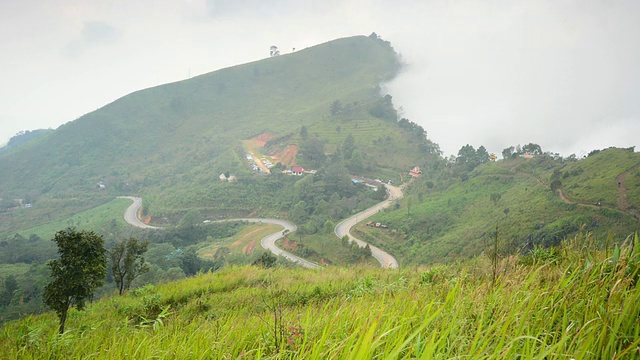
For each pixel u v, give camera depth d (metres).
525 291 2.42
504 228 76.31
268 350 2.66
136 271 23.14
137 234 111.94
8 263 92.44
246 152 184.88
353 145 169.12
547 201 80.69
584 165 96.62
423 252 82.12
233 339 3.10
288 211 124.31
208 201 133.88
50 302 9.94
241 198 134.62
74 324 11.84
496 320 2.06
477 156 146.75
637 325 1.62
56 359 4.00
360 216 115.31
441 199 115.75
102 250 10.54
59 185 189.12
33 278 68.06
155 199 145.50
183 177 172.12
